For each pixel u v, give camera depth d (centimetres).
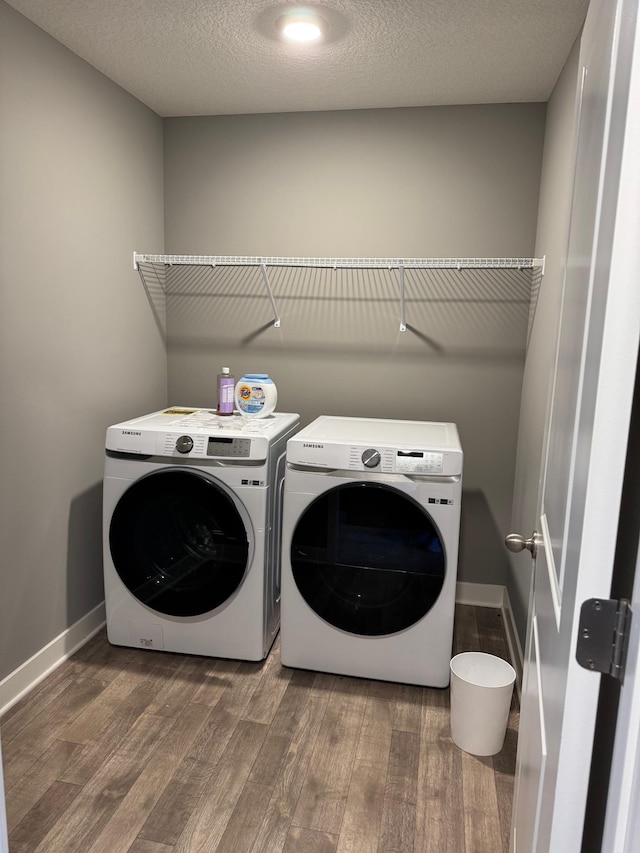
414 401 295
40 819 164
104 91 244
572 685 69
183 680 226
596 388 66
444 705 216
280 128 286
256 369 307
